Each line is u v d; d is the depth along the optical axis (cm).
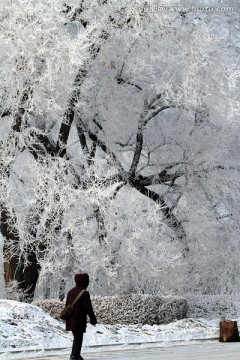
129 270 2380
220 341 1794
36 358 1334
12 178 2253
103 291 2414
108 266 2314
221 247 2627
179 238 2612
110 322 2022
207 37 2339
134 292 2417
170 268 2452
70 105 2316
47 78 2144
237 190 2653
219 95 2356
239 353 1435
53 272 2208
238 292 2717
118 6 2272
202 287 2666
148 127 2688
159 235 2458
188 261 2561
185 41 2361
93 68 2355
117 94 2472
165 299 2098
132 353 1464
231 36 2722
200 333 1895
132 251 2236
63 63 2122
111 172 2480
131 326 1864
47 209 2191
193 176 2634
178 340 1758
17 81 2142
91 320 1249
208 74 2345
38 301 2061
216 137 2608
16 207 2241
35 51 2125
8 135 2245
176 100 2361
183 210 2681
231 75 2325
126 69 2472
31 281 2331
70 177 2419
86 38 2109
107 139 2527
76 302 1259
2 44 2123
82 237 2208
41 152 2364
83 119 2473
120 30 2331
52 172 2209
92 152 2547
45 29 2130
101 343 1614
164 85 2325
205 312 2395
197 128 2658
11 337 1488
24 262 2303
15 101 2188
